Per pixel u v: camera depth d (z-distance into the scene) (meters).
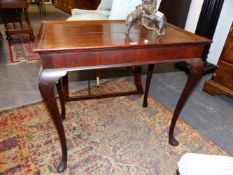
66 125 1.60
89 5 3.61
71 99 1.71
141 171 1.27
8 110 1.72
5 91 1.98
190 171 0.74
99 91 2.09
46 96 0.97
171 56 1.10
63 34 1.08
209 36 2.36
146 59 1.06
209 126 1.70
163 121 1.70
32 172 1.23
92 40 1.01
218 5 2.19
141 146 1.45
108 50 0.95
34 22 4.38
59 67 0.93
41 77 0.92
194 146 1.47
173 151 1.42
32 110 1.74
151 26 1.20
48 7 6.02
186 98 1.28
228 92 1.98
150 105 1.90
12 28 3.69
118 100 1.94
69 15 5.18
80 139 1.48
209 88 2.12
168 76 2.46
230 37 1.84
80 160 1.32
